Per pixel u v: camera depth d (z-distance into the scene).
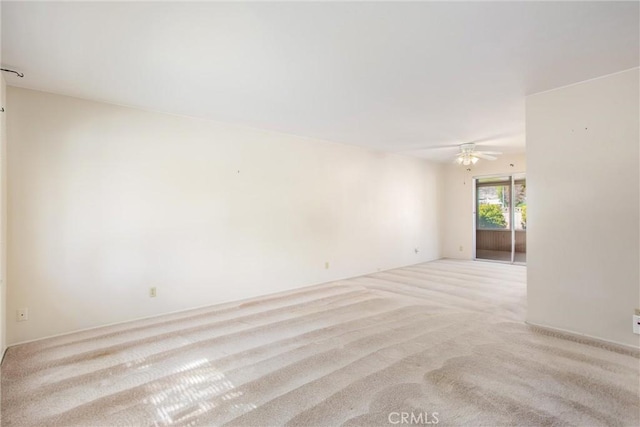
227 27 2.04
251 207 4.46
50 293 3.05
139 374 2.35
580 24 2.03
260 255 4.55
